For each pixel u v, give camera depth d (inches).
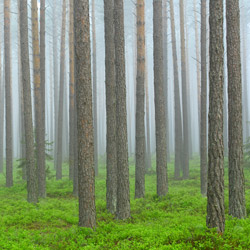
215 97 323.0
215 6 329.1
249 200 470.6
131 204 508.4
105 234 348.8
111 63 500.7
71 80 797.9
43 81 749.3
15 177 955.3
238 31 395.2
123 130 437.7
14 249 298.8
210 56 330.0
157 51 577.6
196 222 361.4
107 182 488.7
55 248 316.2
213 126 321.7
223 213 319.9
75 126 663.8
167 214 434.6
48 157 759.7
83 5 355.3
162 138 566.3
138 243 305.4
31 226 403.2
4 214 456.4
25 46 541.6
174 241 305.4
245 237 304.5
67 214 456.8
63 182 787.4
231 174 390.3
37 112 649.0
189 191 613.9
